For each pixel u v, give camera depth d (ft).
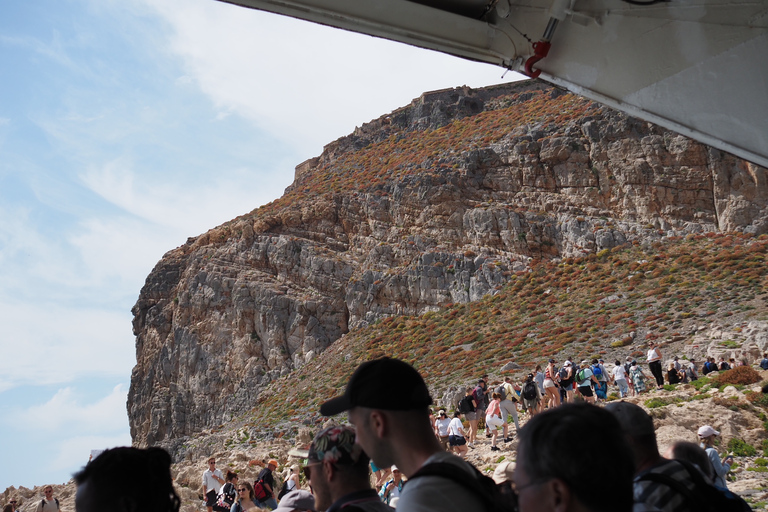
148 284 290.97
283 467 86.69
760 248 186.29
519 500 6.07
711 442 31.78
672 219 222.89
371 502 9.11
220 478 52.34
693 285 174.50
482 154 267.18
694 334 141.59
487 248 237.66
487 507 7.11
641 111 13.57
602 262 212.84
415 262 238.07
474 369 164.04
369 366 8.05
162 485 7.84
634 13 12.25
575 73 13.85
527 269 225.76
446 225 249.14
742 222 209.26
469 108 399.65
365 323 230.89
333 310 239.30
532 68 13.74
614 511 5.65
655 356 86.79
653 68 12.88
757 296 153.58
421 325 216.13
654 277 189.67
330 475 9.38
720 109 12.28
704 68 12.20
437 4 12.55
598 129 249.14
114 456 7.73
